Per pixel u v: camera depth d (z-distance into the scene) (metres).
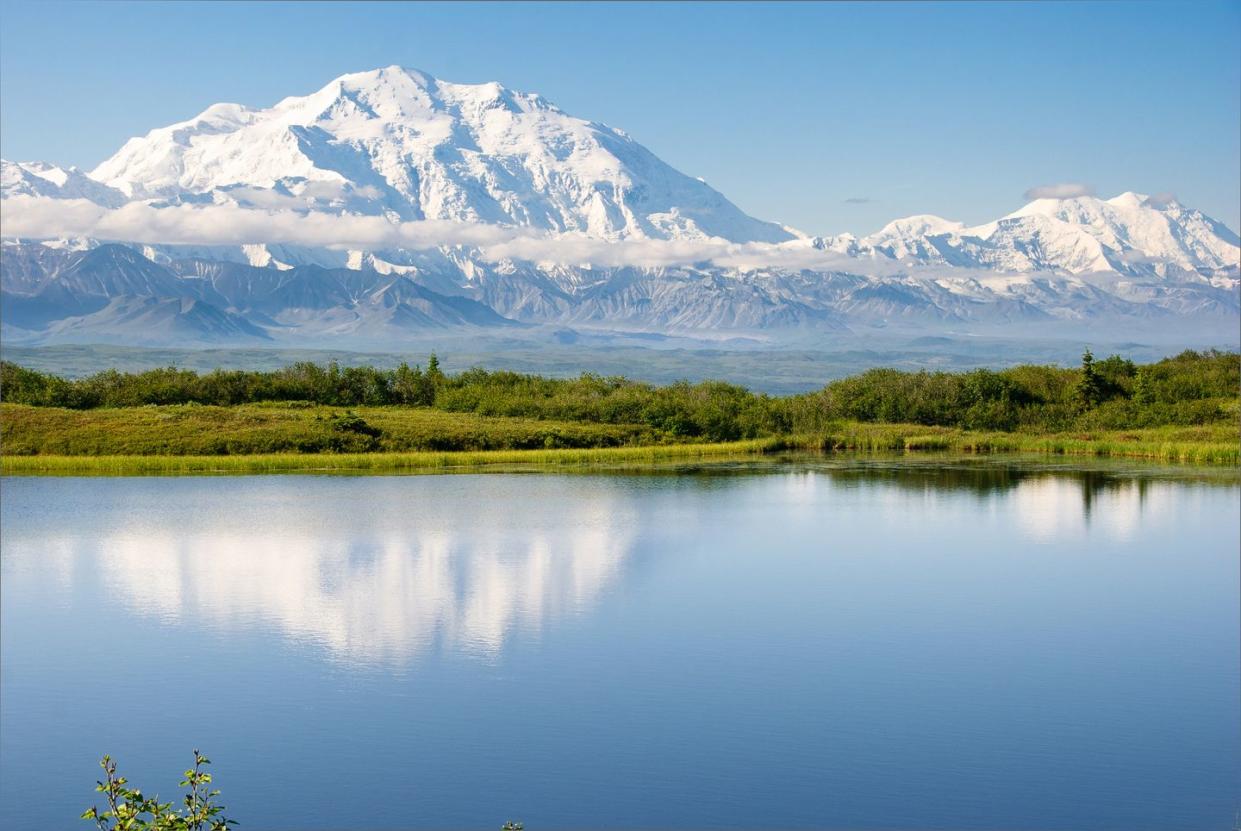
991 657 52.66
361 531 84.12
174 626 58.44
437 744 42.94
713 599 63.59
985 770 40.53
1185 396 162.62
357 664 52.22
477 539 81.25
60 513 91.75
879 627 57.75
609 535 82.44
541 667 51.66
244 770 40.84
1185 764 41.03
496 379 179.25
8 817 37.84
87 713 46.28
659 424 152.38
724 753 42.12
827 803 38.19
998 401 165.12
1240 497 100.75
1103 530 84.44
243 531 84.12
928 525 86.56
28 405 144.00
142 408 147.38
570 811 37.69
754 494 103.31
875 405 166.75
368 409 162.00
